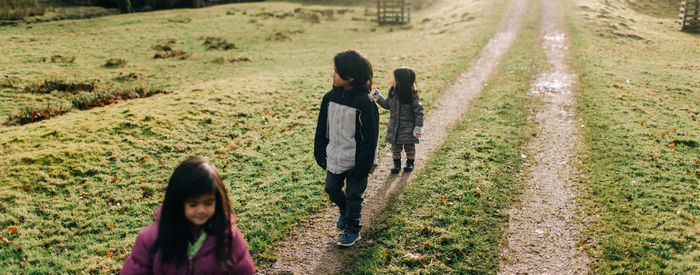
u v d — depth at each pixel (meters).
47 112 10.13
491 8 31.06
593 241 4.47
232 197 5.68
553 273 4.01
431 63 16.19
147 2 38.28
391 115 6.03
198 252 2.08
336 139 3.94
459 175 6.20
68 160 6.72
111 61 17.30
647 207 5.10
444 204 5.35
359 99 3.71
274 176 6.45
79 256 4.41
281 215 5.16
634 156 6.76
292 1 43.81
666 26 28.95
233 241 2.14
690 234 4.46
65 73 15.27
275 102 10.78
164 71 16.62
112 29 25.73
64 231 4.89
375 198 5.61
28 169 6.36
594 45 19.61
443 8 37.09
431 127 8.85
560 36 21.62
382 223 4.94
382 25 31.64
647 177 5.96
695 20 28.70
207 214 1.98
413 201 5.46
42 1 34.53
